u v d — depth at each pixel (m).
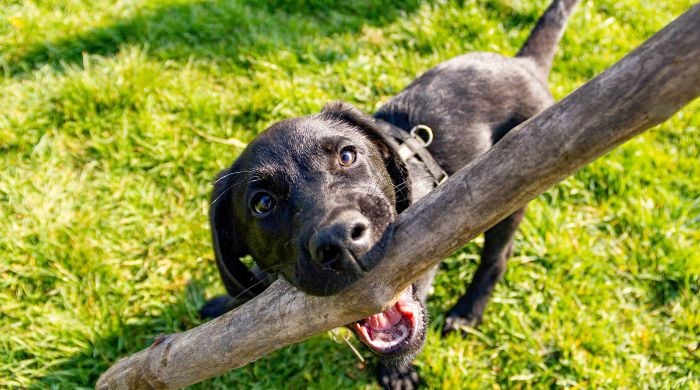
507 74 0.64
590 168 0.75
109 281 0.65
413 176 0.55
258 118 0.78
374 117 0.62
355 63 0.83
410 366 0.62
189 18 0.86
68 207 0.69
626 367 0.63
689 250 0.68
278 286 0.41
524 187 0.32
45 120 0.74
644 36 0.91
